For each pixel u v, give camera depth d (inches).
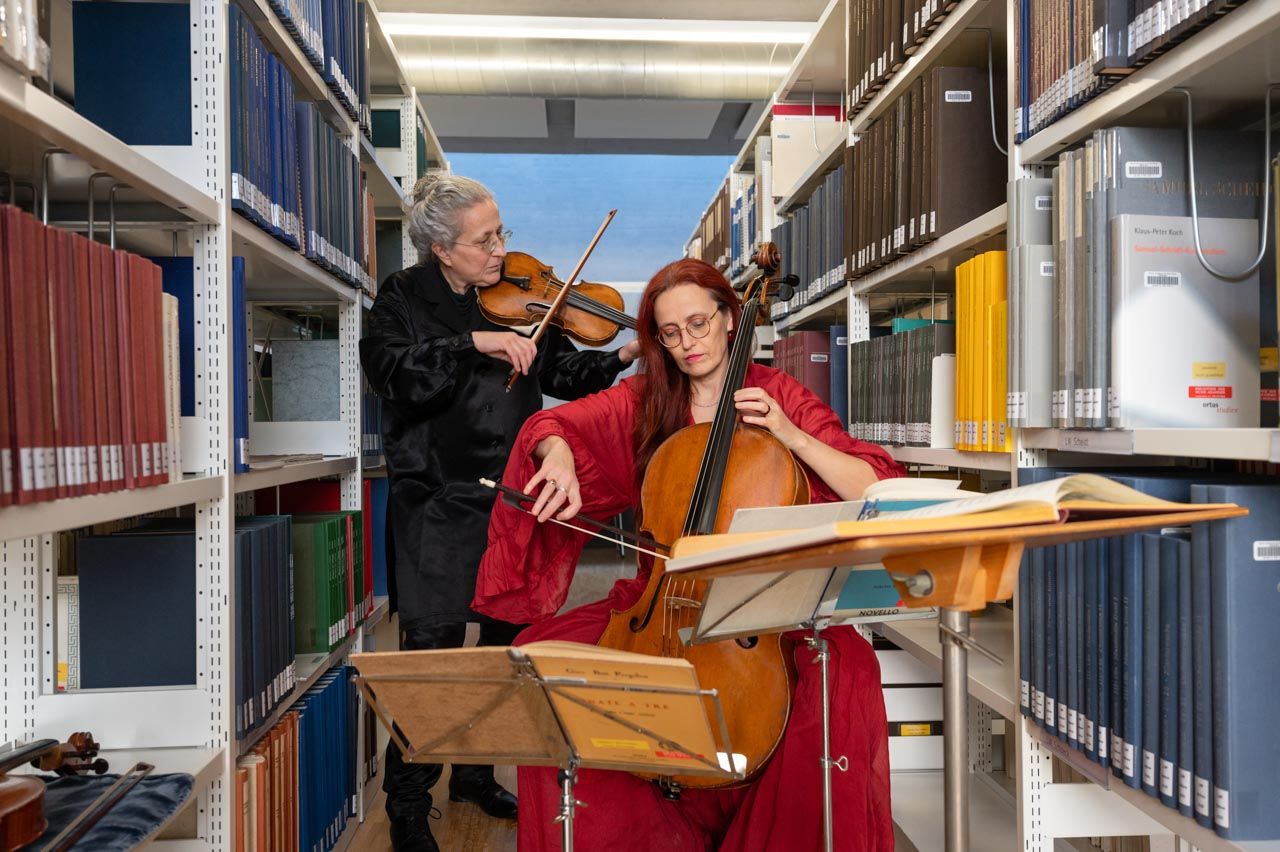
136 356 50.0
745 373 71.9
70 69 67.1
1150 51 51.8
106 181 55.4
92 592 62.9
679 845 64.4
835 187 122.0
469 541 92.6
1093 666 58.6
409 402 90.1
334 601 95.5
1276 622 47.4
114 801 49.1
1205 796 48.7
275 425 109.2
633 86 237.3
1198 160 57.7
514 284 101.4
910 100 92.2
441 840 96.0
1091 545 58.6
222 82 63.1
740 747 59.0
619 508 78.9
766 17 237.1
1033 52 67.6
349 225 102.8
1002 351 72.9
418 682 42.9
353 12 108.4
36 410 40.4
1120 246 55.9
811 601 50.4
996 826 85.4
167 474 54.2
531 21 220.2
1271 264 58.1
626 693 40.3
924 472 116.3
